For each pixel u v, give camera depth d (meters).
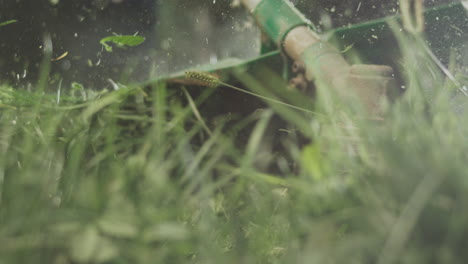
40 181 0.87
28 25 4.04
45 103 1.62
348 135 0.85
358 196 0.73
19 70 3.80
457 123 0.80
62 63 3.49
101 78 3.32
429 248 0.59
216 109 1.75
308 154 0.81
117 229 0.71
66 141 1.21
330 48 1.54
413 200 0.61
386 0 2.29
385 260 0.58
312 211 0.76
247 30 2.88
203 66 1.89
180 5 2.99
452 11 1.79
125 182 0.90
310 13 2.33
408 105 0.84
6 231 0.70
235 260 0.77
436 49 1.81
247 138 1.65
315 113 1.01
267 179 1.02
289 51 1.69
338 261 0.61
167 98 1.65
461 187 0.62
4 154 1.08
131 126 1.39
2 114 1.56
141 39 1.33
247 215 0.94
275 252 0.80
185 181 1.06
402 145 0.72
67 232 0.69
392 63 1.75
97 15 3.93
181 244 0.77
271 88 1.74
